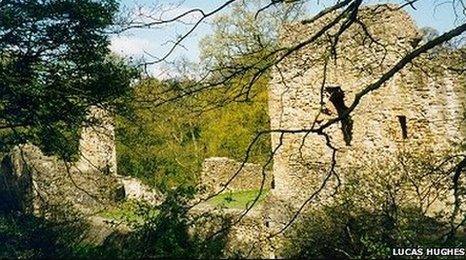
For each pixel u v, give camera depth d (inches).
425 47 260.8
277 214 609.9
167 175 1255.5
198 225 356.8
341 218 413.4
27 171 666.2
